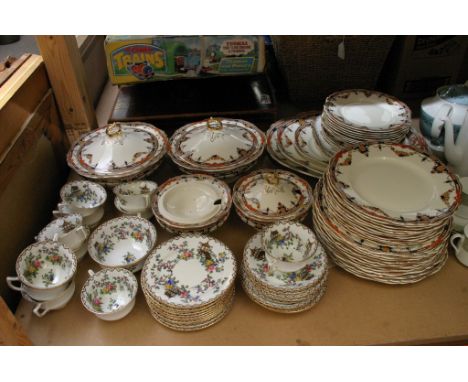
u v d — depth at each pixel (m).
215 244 0.99
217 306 0.89
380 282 0.96
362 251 0.91
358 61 1.31
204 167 1.13
